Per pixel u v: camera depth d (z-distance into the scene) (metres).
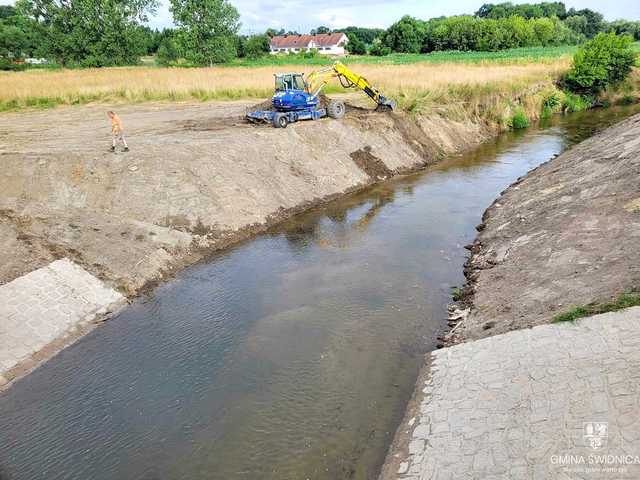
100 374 10.72
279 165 21.31
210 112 28.95
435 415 8.40
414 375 9.98
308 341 11.32
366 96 33.53
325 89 35.38
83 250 14.47
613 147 18.88
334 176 22.61
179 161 18.42
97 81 37.41
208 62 63.03
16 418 9.59
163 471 8.23
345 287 13.67
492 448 7.27
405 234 17.23
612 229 12.31
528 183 20.36
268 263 15.55
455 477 7.05
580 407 7.30
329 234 17.62
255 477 7.95
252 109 26.20
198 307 13.20
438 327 11.59
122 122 26.06
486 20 84.44
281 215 19.31
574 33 105.94
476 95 35.09
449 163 27.22
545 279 11.34
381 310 12.43
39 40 63.91
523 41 85.00
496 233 15.91
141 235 15.80
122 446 8.80
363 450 8.30
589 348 8.31
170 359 11.10
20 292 12.41
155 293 14.08
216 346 11.45
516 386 8.20
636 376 7.43
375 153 25.27
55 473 8.32
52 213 15.79
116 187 17.33
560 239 12.94
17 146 20.00
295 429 8.85
